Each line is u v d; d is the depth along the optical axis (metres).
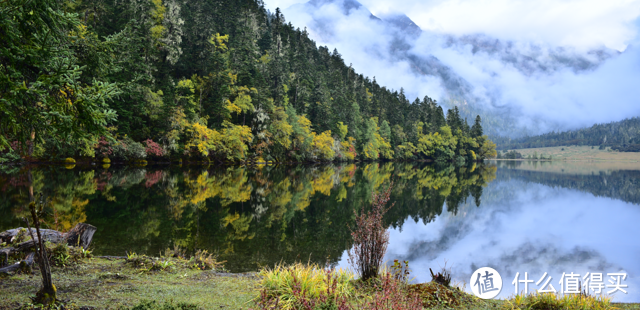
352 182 35.81
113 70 7.58
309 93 91.31
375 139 96.12
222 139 52.81
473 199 27.36
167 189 23.59
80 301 4.65
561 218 19.41
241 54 75.62
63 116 5.15
